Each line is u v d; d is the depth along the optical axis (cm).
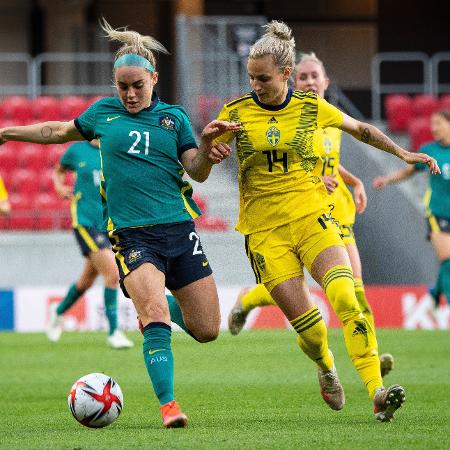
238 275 6469
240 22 7519
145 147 2305
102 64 7856
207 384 3300
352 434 2138
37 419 2553
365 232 6831
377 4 9006
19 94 8412
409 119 8025
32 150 7288
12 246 6488
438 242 4706
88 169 4200
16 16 8756
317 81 3036
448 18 9106
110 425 2373
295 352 4281
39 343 4772
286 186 2398
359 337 2286
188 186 2378
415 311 5644
